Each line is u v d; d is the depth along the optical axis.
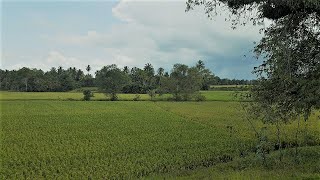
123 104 96.00
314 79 16.38
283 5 16.27
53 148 31.69
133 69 166.88
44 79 172.50
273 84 18.48
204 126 47.56
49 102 99.94
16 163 25.75
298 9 16.62
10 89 175.38
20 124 50.06
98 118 59.22
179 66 117.62
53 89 171.88
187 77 116.62
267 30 18.33
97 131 43.16
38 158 27.56
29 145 33.34
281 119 19.36
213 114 67.06
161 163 25.86
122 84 119.19
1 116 61.22
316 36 17.62
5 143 34.16
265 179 13.27
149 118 59.34
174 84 116.75
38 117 60.06
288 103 17.80
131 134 40.56
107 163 25.95
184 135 39.25
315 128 39.03
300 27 17.78
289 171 15.12
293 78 17.17
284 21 17.64
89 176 22.64
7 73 185.00
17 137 38.00
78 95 136.12
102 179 22.19
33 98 115.81
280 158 18.72
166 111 74.69
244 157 24.16
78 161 26.66
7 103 94.25
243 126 44.72
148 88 156.50
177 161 26.28
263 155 19.19
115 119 57.69
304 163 17.44
